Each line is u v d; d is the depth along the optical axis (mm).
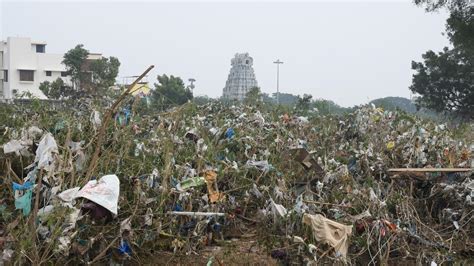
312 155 9781
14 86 51188
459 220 8453
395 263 7273
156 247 7090
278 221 7207
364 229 7320
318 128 13570
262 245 7238
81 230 5879
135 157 7660
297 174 9219
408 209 8094
